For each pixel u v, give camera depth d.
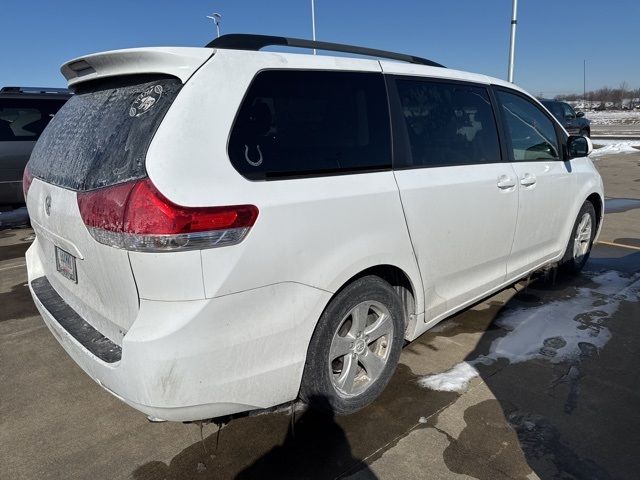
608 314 3.92
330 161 2.36
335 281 2.29
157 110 1.98
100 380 2.10
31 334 3.82
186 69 2.00
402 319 2.79
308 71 2.38
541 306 4.09
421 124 2.89
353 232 2.36
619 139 24.05
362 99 2.59
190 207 1.83
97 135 2.21
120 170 1.96
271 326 2.08
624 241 6.28
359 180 2.44
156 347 1.85
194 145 1.92
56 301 2.67
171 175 1.84
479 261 3.30
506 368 3.12
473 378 3.01
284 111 2.24
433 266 2.90
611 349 3.36
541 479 2.21
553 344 3.43
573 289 4.48
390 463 2.32
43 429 2.63
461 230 3.04
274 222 2.04
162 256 1.82
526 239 3.78
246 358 2.04
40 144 2.87
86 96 2.55
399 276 2.81
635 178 12.23
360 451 2.41
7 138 7.04
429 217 2.79
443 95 3.09
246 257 1.96
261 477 2.26
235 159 2.01
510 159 3.55
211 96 2.00
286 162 2.18
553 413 2.67
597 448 2.40
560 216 4.20
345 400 2.54
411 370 3.11
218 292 1.90
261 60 2.21
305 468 2.30
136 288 1.90
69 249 2.31
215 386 1.98
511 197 3.45
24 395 2.96
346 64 2.58
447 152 3.03
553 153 4.12
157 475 2.29
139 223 1.81
